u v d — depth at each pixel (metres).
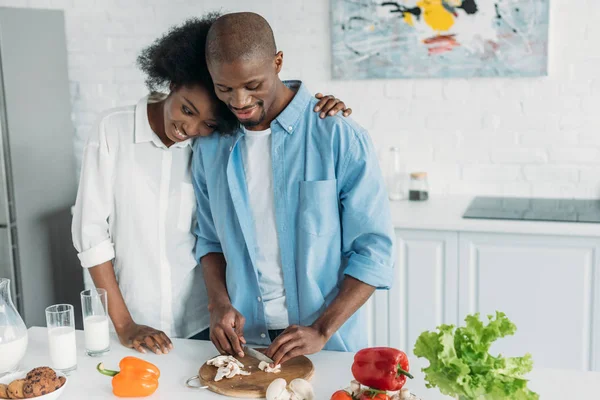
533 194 3.11
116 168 1.80
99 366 1.43
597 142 2.99
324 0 3.18
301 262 1.67
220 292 1.76
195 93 1.61
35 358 1.63
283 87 1.65
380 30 3.12
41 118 3.31
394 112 3.20
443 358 1.12
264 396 1.38
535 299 2.67
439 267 2.75
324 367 1.53
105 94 3.53
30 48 3.21
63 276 3.51
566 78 2.97
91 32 3.47
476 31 3.01
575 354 2.66
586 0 2.89
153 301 1.86
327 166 1.62
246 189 1.70
